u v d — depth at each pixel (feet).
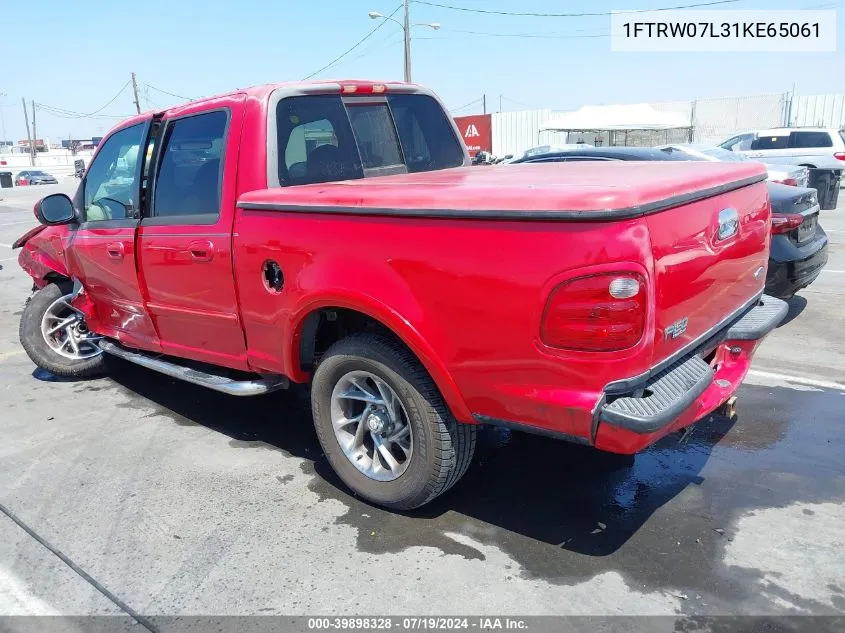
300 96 12.33
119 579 9.60
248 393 12.34
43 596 9.30
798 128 58.90
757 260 11.75
